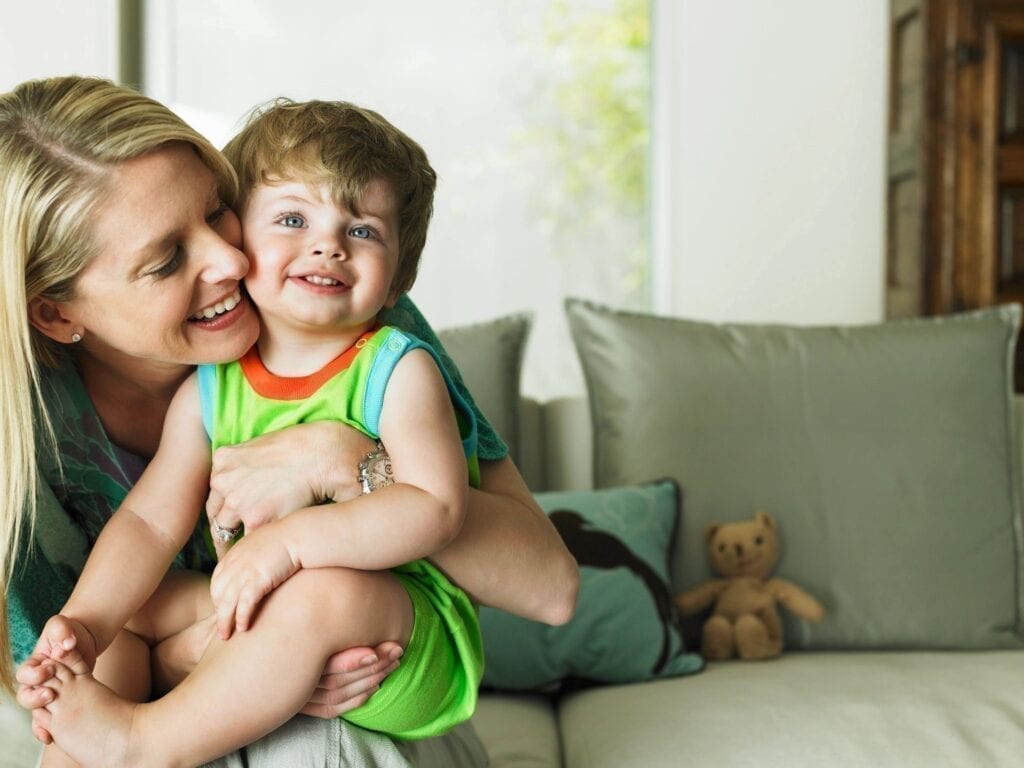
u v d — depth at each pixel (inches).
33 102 42.7
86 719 40.8
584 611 76.3
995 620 84.5
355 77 119.7
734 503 85.4
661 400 87.4
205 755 41.4
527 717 72.2
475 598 48.6
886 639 83.9
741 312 119.1
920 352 88.8
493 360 88.0
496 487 51.6
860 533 84.9
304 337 45.7
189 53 119.5
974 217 105.4
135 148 41.3
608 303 121.0
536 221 120.5
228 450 45.3
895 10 114.4
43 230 41.4
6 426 43.3
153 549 45.3
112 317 42.8
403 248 48.0
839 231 119.0
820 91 118.3
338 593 41.3
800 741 62.0
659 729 64.6
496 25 119.5
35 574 47.2
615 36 120.0
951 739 61.9
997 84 104.7
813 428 86.9
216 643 42.2
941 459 86.4
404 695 43.9
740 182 118.6
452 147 120.0
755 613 81.8
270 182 44.4
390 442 44.7
